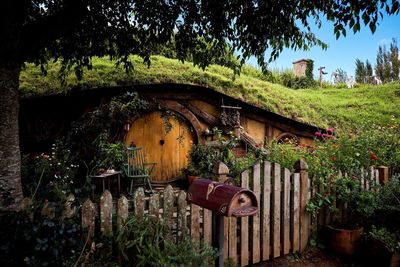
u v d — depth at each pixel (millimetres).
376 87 14164
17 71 3043
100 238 2652
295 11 3805
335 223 3961
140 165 7324
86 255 2455
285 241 3602
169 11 4062
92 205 2715
